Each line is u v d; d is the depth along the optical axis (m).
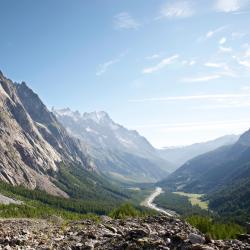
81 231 37.91
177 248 26.66
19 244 33.19
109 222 47.34
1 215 100.69
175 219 45.62
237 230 46.03
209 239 28.00
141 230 31.34
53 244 32.59
